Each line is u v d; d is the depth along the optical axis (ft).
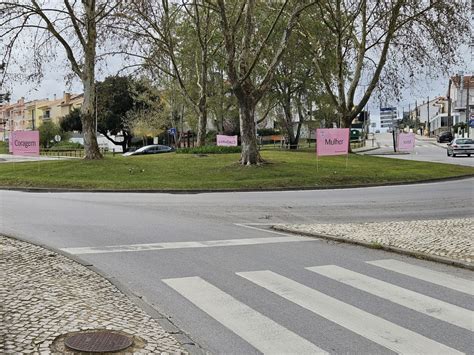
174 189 71.97
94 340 16.17
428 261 28.35
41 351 15.08
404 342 16.84
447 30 102.94
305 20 124.98
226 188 72.90
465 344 16.67
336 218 46.06
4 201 58.13
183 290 22.71
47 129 262.26
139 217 45.55
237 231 38.63
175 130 196.34
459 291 22.61
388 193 67.62
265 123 274.36
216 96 164.76
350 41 126.00
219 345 16.61
